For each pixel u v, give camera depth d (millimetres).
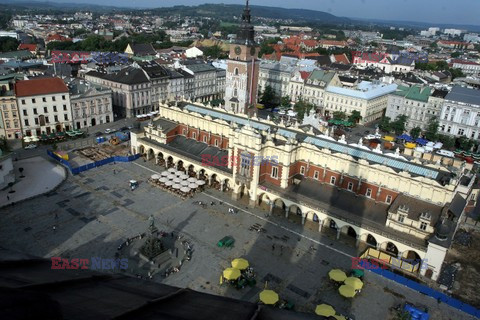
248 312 15547
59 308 11562
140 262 79938
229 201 108312
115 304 14727
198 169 116438
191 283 75125
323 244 91062
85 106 159875
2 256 20062
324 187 100938
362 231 87188
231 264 79500
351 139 172625
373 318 69188
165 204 104500
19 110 141375
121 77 181125
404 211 83500
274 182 103625
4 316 9297
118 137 150750
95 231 89812
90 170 122188
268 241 90750
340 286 73750
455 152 165500
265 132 109812
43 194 104875
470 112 168250
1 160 106438
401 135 179625
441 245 76375
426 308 72125
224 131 118375
